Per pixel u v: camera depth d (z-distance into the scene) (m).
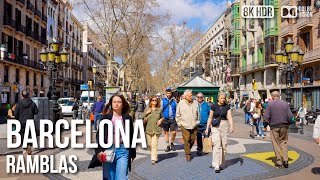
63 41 63.31
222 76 67.44
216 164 8.06
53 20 56.97
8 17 38.62
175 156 10.23
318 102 31.14
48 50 17.97
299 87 34.41
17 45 41.84
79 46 78.38
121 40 43.38
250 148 11.91
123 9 37.84
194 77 20.03
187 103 9.44
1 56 35.62
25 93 10.44
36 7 48.06
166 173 8.02
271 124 8.71
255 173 7.96
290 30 37.00
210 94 19.45
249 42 50.38
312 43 32.41
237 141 13.86
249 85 51.50
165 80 78.25
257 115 15.00
